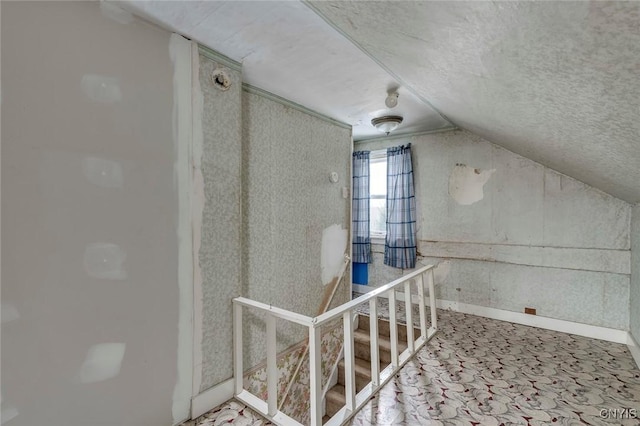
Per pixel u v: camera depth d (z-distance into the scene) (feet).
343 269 9.82
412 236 11.26
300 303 8.15
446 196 10.75
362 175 12.45
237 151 5.80
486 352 7.28
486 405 5.24
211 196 5.38
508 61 3.39
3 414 3.37
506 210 9.61
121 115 4.23
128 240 4.32
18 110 3.41
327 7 3.82
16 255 3.42
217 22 4.50
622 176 5.59
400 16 3.32
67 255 3.79
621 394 5.55
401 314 10.47
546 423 4.79
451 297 10.69
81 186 3.89
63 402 3.77
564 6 2.08
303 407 8.05
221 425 4.84
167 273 4.75
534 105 4.38
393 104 7.20
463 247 10.41
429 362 6.77
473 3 2.53
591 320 8.35
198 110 5.16
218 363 5.47
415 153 11.46
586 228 8.41
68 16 3.75
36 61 3.52
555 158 7.03
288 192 7.78
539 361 6.83
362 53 5.37
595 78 2.82
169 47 4.75
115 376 4.20
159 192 4.66
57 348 3.72
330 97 7.54
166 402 4.72
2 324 3.34
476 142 10.13
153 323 4.59
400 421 4.85
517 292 9.46
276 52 5.39
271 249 7.30
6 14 3.32
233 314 5.72
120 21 4.20
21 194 3.44
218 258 5.49
